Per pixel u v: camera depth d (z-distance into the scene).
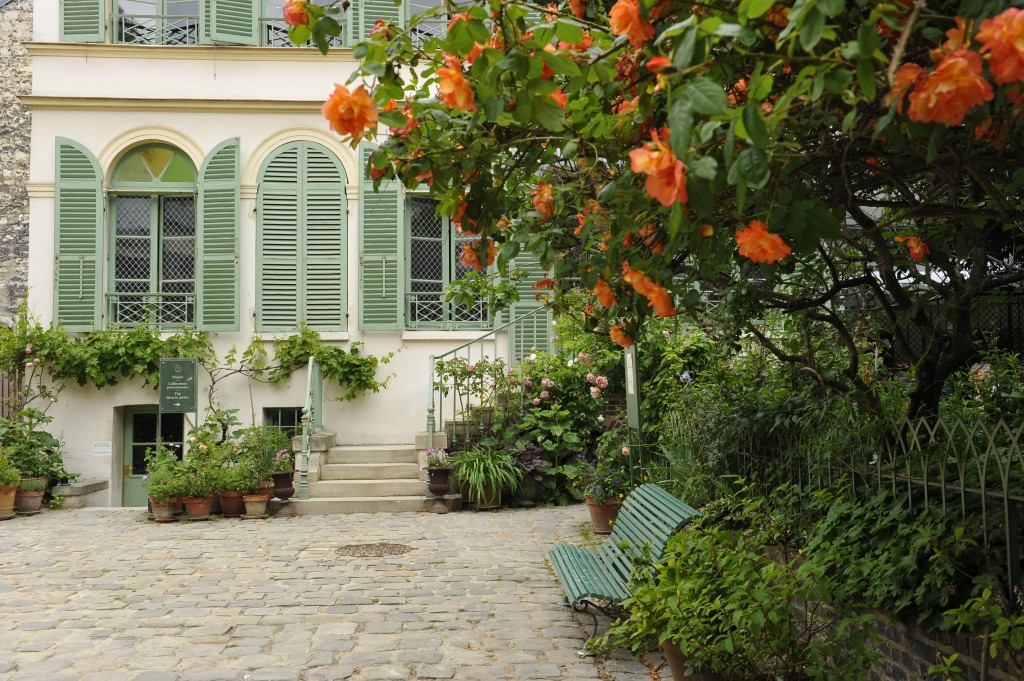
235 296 12.27
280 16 12.85
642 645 4.83
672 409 8.98
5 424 11.08
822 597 3.47
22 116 12.41
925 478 3.99
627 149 2.93
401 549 8.34
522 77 2.50
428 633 5.55
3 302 12.24
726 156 2.03
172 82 12.48
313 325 12.56
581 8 3.02
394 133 3.15
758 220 2.45
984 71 1.96
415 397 12.59
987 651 3.23
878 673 4.06
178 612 6.07
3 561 7.81
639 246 3.14
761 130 1.96
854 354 5.36
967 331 4.80
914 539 3.86
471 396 12.31
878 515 4.28
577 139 3.03
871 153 2.93
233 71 12.55
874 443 4.59
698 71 2.10
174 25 12.70
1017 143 2.72
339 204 12.67
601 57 2.64
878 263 4.64
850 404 5.27
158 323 12.42
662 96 2.53
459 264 13.01
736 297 4.89
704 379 8.62
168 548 8.43
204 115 12.52
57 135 12.27
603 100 2.93
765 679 3.57
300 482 10.80
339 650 5.20
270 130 12.62
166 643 5.35
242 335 12.42
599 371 11.83
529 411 11.63
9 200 12.34
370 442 12.46
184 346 12.04
